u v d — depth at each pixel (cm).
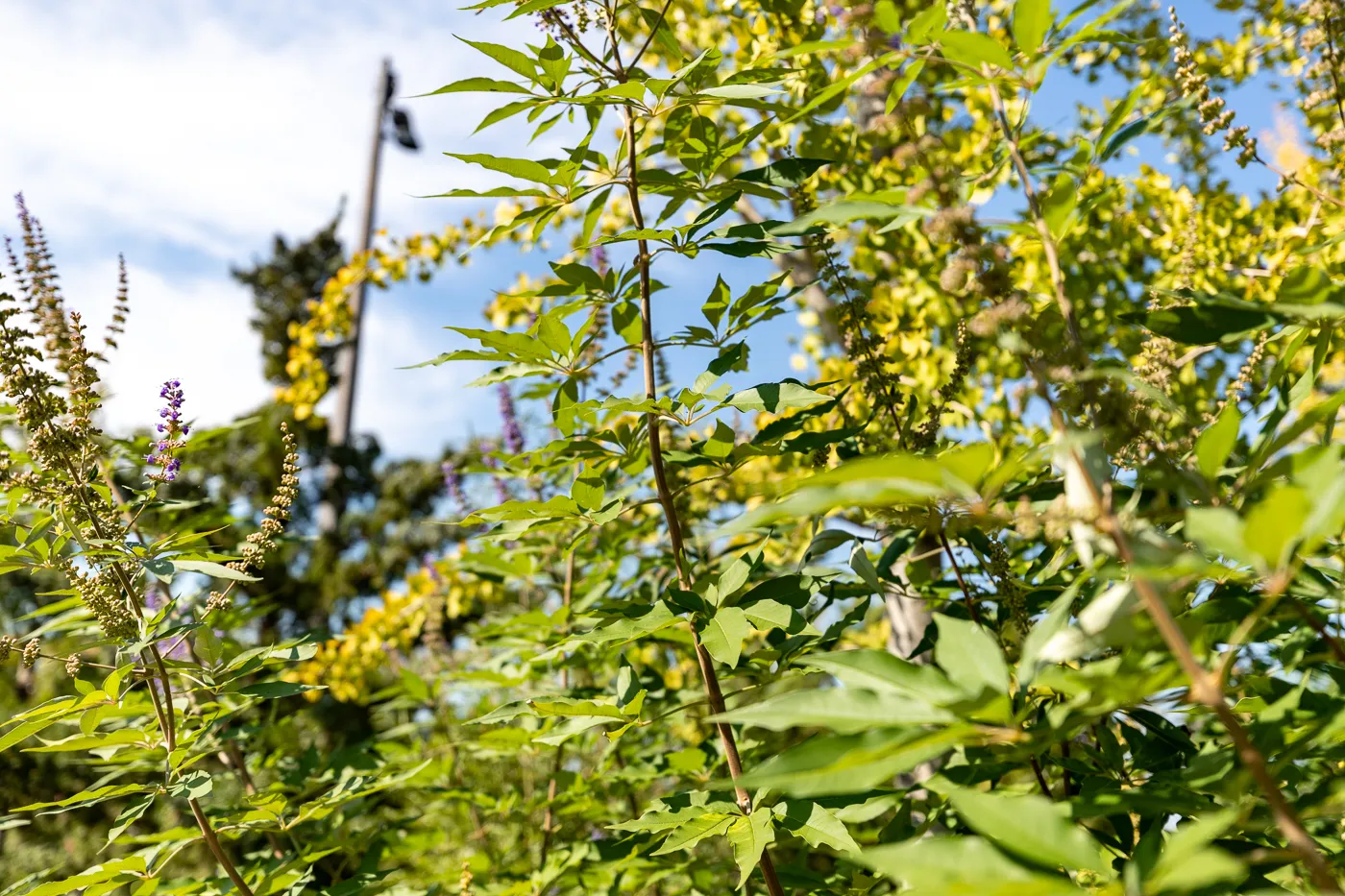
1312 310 121
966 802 93
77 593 225
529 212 201
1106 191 140
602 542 326
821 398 180
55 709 204
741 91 181
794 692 103
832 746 95
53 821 581
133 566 231
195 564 209
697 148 206
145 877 224
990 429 357
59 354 223
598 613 209
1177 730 163
